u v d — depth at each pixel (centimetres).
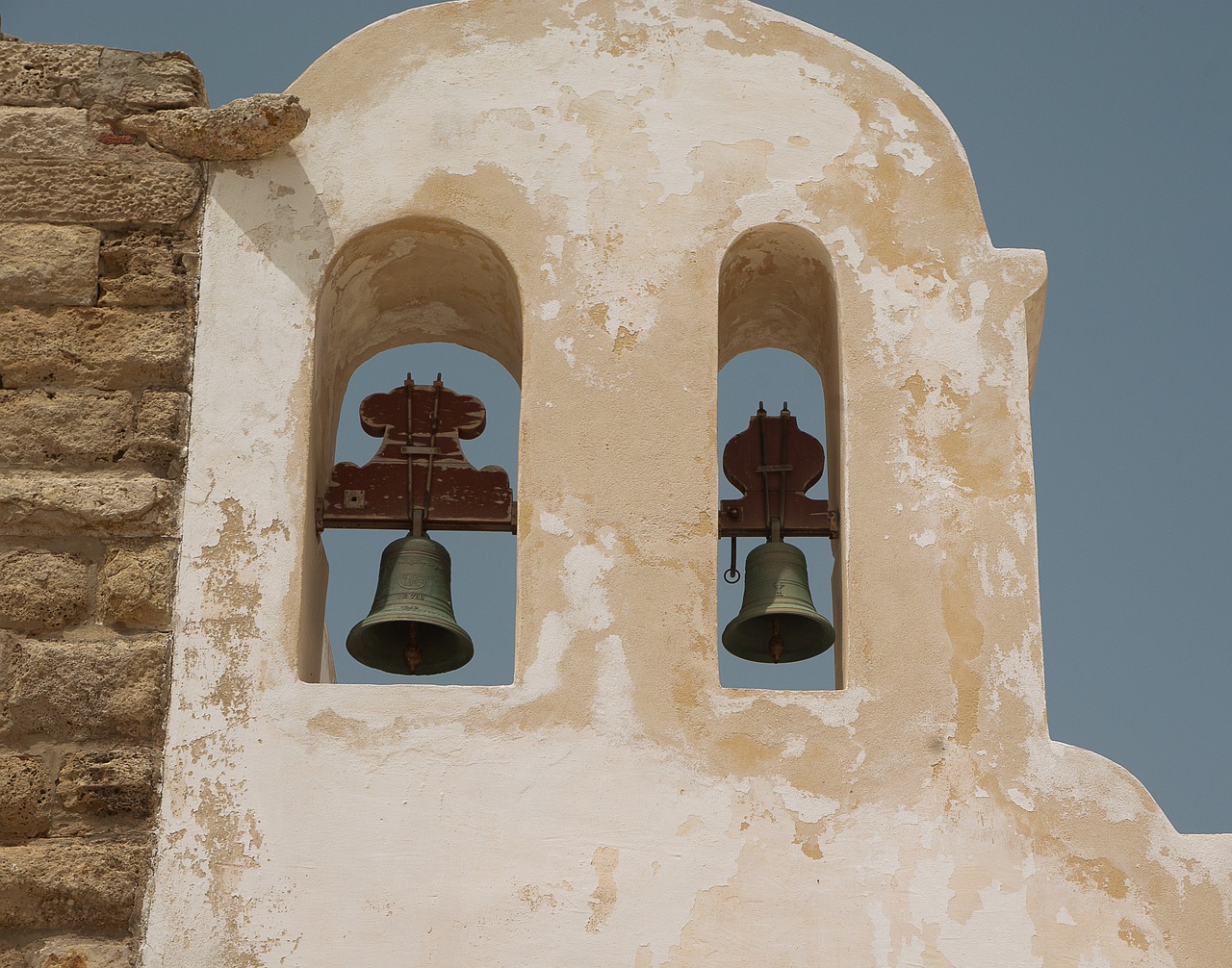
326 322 1084
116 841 939
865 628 997
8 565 998
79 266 1063
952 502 1025
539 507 1016
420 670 1114
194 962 915
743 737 970
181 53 1120
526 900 929
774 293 1127
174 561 997
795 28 1132
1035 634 998
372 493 1082
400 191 1081
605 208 1082
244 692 968
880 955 926
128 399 1036
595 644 987
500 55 1119
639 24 1129
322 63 1112
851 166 1098
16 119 1093
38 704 969
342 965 913
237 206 1077
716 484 1026
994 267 1078
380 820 944
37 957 920
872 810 957
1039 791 964
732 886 937
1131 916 943
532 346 1049
